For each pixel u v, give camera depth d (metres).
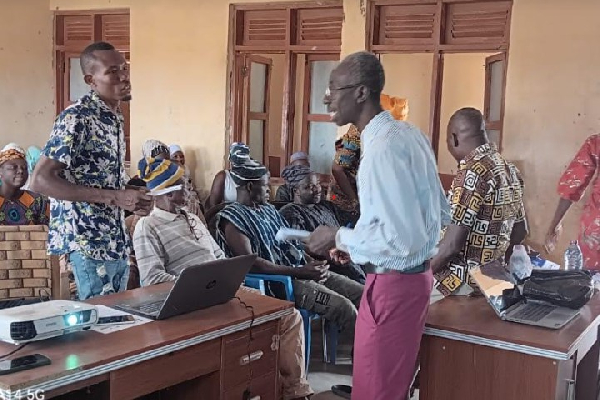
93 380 1.66
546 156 4.19
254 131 5.58
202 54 5.39
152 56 5.60
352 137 4.36
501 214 2.49
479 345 2.00
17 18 5.95
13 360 1.61
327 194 5.07
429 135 4.64
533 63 4.18
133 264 3.13
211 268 2.08
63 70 6.15
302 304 3.42
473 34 4.41
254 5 5.12
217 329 2.00
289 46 5.07
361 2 4.66
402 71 5.50
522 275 2.42
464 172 2.46
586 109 4.06
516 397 1.96
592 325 2.18
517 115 4.25
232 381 2.12
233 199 4.46
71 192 2.22
